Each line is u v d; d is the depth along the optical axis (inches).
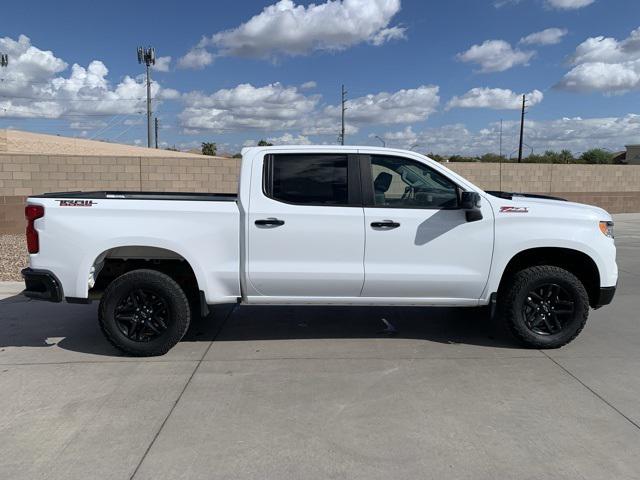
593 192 765.9
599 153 2667.3
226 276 206.1
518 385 180.7
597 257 209.5
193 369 195.6
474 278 208.7
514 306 211.6
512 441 144.0
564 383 182.4
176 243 202.1
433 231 205.9
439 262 207.5
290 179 206.7
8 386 180.1
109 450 139.6
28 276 203.2
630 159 2955.2
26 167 502.9
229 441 143.9
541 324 215.0
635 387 179.3
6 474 128.7
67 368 196.7
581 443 142.9
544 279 209.6
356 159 208.1
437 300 212.4
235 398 170.6
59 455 137.2
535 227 206.7
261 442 143.4
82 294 202.5
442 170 208.7
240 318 261.7
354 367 197.5
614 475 128.5
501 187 721.0
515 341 225.6
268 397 171.3
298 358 207.0
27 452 138.7
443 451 139.1
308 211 203.3
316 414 159.5
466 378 186.9
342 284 207.6
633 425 152.8
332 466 132.3
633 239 539.8
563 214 208.2
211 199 216.8
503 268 208.7
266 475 128.4
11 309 277.6
